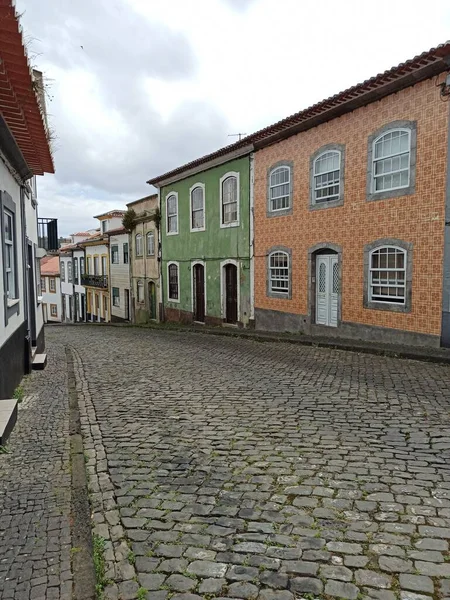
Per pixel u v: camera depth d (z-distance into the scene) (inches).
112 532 130.4
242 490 153.9
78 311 1547.7
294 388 292.7
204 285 757.9
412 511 137.6
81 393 302.8
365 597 101.8
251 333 579.2
